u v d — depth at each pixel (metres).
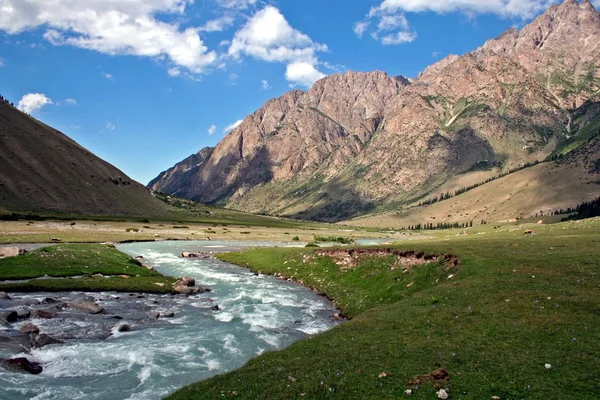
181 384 24.03
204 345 31.62
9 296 43.84
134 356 28.72
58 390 22.75
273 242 162.25
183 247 125.06
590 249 43.19
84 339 32.06
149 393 22.70
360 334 28.08
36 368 25.36
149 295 50.91
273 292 55.34
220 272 74.38
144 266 73.94
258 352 30.19
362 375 20.88
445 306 31.83
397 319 30.64
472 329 26.34
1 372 24.08
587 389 18.03
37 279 51.69
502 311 28.78
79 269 60.16
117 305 44.12
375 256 57.72
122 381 24.30
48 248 73.75
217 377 22.33
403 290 44.56
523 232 69.31
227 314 42.38
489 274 38.97
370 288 49.25
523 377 19.44
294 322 39.62
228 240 166.12
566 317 26.25
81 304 41.28
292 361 23.84
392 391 19.00
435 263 46.72
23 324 32.97
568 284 32.75
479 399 17.84
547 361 20.91
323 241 171.75
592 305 27.66
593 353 21.17
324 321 40.22
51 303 42.22
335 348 25.48
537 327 25.30
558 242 49.12
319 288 56.62
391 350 24.12
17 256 63.53
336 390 19.44
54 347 29.72
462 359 21.89
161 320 39.19
